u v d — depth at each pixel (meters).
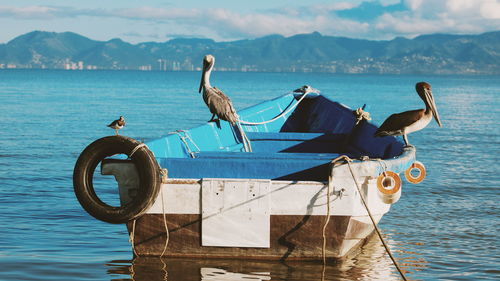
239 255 7.40
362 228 7.94
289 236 7.30
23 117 33.88
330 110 14.66
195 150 10.31
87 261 8.30
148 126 30.20
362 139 11.08
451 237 10.18
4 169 16.64
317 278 7.39
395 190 7.27
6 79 121.81
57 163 17.97
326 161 7.78
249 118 13.63
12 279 7.50
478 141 26.31
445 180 16.05
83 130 27.78
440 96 75.19
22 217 11.06
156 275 7.38
